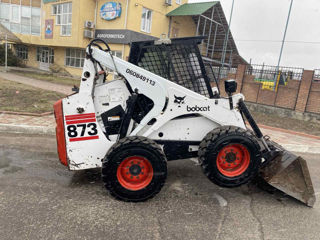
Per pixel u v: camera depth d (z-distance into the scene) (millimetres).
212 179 3717
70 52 24000
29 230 2887
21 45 29516
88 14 21016
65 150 3699
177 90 3740
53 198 3584
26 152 5301
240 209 3631
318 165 5934
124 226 3070
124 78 3859
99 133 3732
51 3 22609
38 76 20453
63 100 3596
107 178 3457
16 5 25062
